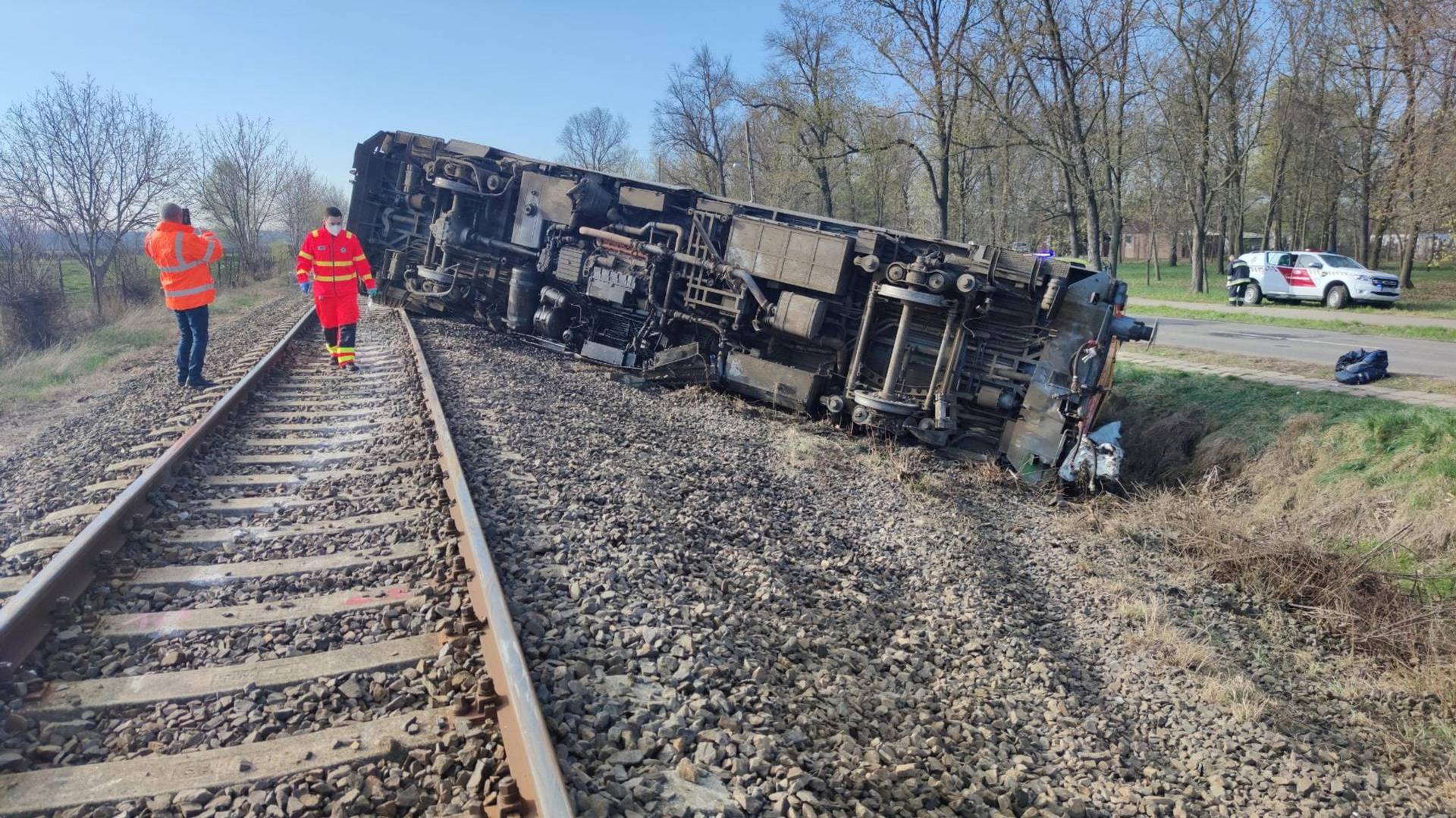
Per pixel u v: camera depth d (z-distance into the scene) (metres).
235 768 2.98
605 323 14.31
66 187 20.72
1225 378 12.35
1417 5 20.55
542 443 7.59
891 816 3.17
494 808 2.76
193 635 3.89
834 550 6.43
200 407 8.22
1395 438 8.62
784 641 4.58
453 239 14.55
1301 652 6.09
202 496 5.82
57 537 5.00
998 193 37.19
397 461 6.69
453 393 9.38
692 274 12.52
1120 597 6.49
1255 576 7.11
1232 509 8.96
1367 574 6.84
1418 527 7.41
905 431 10.64
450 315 16.56
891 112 24.31
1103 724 4.50
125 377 11.79
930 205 40.72
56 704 3.31
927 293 10.18
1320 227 49.25
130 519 5.01
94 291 21.19
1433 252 34.16
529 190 14.05
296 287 34.59
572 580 4.60
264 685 3.49
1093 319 10.09
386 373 10.63
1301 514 8.45
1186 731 4.65
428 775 2.98
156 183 21.88
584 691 3.51
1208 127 31.02
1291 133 34.47
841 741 3.61
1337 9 28.31
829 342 11.57
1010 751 4.02
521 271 14.32
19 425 9.11
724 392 12.67
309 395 9.27
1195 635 6.04
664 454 8.19
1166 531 8.14
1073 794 3.71
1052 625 5.86
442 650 3.71
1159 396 12.20
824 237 11.12
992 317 10.78
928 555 6.62
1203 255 36.75
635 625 4.20
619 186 13.55
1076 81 18.08
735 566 5.51
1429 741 4.97
